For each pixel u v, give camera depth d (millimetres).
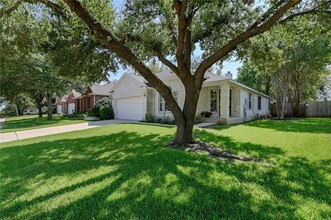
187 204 2979
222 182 3736
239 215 2713
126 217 2701
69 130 12562
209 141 7605
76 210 2924
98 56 9102
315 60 15266
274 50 8805
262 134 9211
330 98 27078
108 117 21234
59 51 8383
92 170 4609
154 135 9102
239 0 6543
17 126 16688
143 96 17609
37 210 2979
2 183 4113
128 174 4176
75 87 25078
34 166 5199
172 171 4273
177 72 7098
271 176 4066
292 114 21250
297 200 3105
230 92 15953
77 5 4492
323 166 4699
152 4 6766
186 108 6961
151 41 6941
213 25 7469
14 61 8641
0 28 6324
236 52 8875
